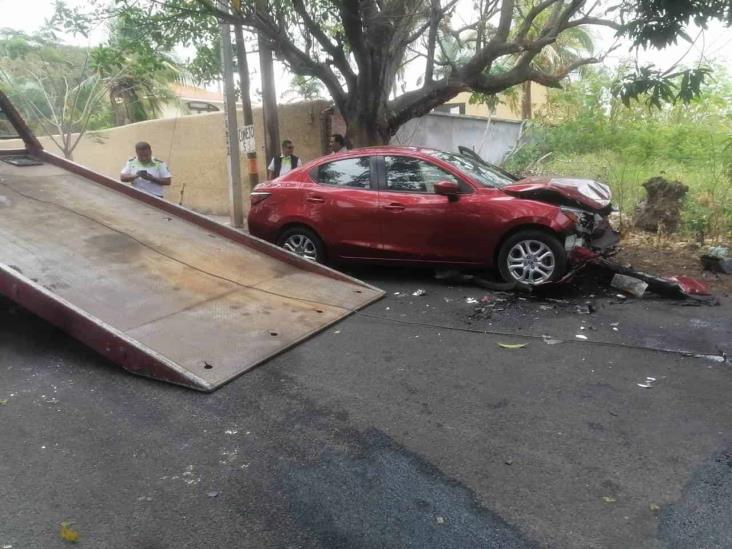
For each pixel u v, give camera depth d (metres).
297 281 6.23
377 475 3.19
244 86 11.17
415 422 3.76
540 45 9.12
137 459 3.35
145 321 4.72
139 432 3.63
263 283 5.98
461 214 6.65
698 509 2.88
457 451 3.42
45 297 4.53
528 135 17.30
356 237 7.18
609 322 5.59
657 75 5.21
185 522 2.83
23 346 4.94
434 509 2.91
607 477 3.15
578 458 3.33
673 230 9.16
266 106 11.22
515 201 6.47
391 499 2.99
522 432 3.62
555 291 6.57
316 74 10.00
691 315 5.73
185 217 6.96
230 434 3.61
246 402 4.00
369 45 9.09
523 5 11.24
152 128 15.40
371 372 4.51
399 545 2.67
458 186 6.77
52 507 2.94
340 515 2.87
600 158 13.83
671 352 4.83
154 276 5.45
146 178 8.23
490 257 6.66
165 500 2.99
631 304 6.12
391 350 4.95
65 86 16.05
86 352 4.80
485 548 2.64
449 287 6.93
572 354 4.84
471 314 5.89
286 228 7.60
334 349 4.96
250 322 5.14
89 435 3.60
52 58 15.70
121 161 16.31
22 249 5.22
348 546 2.66
